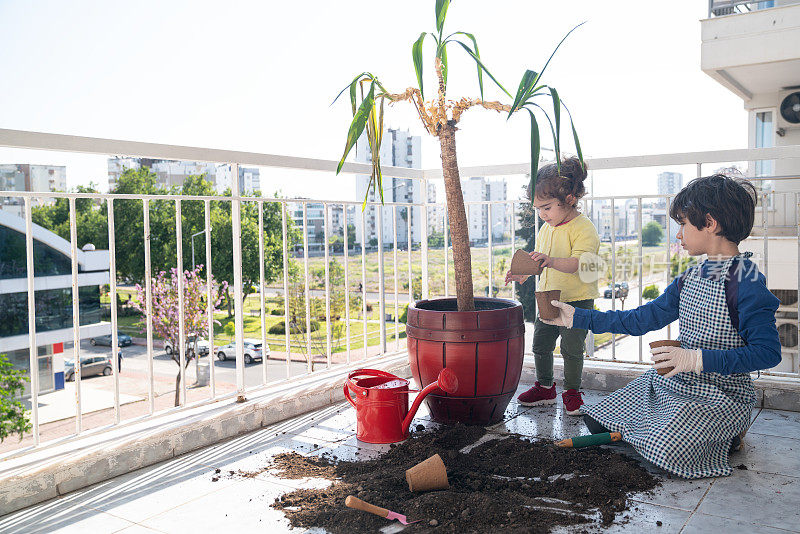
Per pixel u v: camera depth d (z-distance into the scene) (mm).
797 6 8328
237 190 2660
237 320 2684
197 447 2383
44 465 1941
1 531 1708
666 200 3074
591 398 3031
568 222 2758
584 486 1873
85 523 1745
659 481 1956
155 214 33312
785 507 1747
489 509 1664
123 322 31875
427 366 2514
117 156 2201
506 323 2475
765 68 8906
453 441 2355
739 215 2031
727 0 8945
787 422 2596
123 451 2133
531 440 2395
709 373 2096
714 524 1643
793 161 9750
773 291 5391
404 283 10562
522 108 2406
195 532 1661
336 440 2467
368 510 1646
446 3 2406
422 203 3939
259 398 2734
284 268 2928
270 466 2176
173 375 25156
